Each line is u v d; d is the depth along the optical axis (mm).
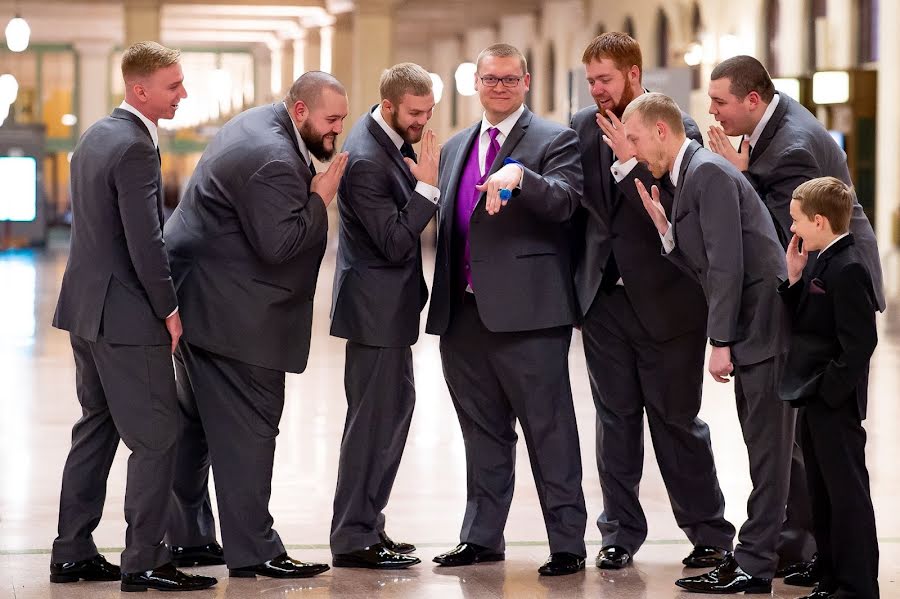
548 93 34406
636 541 5344
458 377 5387
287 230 4898
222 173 5008
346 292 5262
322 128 5070
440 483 6949
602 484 5406
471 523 5348
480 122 5375
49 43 42531
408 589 4875
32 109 42719
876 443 8000
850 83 18875
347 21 33406
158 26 30422
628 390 5367
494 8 34656
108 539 5660
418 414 9336
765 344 4777
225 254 5047
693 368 5277
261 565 5059
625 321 5328
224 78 37500
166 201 44062
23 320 15773
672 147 4898
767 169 5062
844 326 4453
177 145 44094
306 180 5008
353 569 5195
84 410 5031
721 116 5125
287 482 6926
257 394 5082
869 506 4516
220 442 5066
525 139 5230
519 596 4789
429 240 41344
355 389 5266
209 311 5031
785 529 5105
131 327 4801
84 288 4832
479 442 5398
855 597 4504
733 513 6266
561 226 5316
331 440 8188
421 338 14695
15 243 34844
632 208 5215
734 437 8328
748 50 22594
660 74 15141
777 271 4793
